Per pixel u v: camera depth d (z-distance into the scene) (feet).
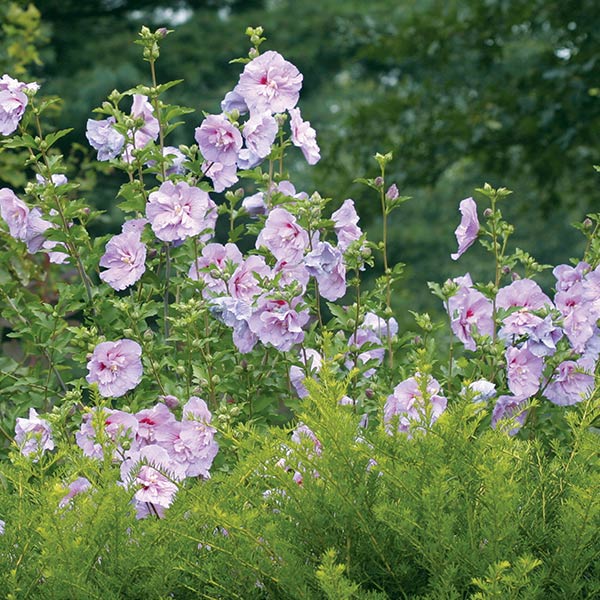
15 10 25.44
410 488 8.86
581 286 12.59
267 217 13.21
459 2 43.57
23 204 12.97
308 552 8.91
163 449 10.44
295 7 69.10
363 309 12.82
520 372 12.36
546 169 40.34
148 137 13.71
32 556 8.80
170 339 12.72
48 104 12.92
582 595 8.74
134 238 12.87
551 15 38.34
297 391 12.77
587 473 9.04
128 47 63.31
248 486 9.27
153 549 8.75
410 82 64.44
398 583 8.76
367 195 41.16
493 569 7.83
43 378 15.28
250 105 13.29
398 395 11.55
